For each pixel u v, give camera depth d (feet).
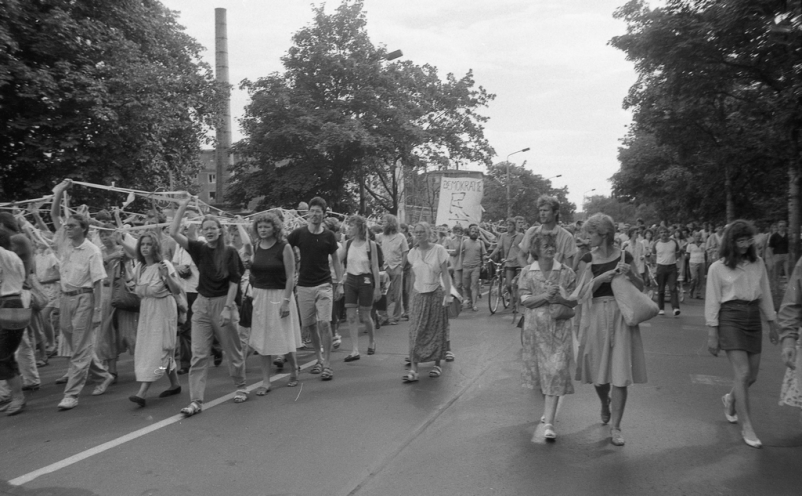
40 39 52.16
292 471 13.85
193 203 30.91
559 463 14.06
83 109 54.19
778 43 36.32
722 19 38.73
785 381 14.79
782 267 44.96
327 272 23.09
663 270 39.22
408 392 20.61
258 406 19.20
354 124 81.61
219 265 18.78
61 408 19.03
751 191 78.64
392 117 87.40
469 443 15.48
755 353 15.57
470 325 35.63
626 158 118.42
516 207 205.05
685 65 43.32
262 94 87.92
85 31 54.24
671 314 40.19
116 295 21.45
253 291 20.56
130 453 15.12
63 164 55.31
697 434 15.98
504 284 42.29
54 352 28.19
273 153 89.45
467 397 19.95
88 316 19.54
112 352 21.72
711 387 20.81
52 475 13.82
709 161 70.49
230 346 19.49
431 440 15.78
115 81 53.78
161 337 19.49
